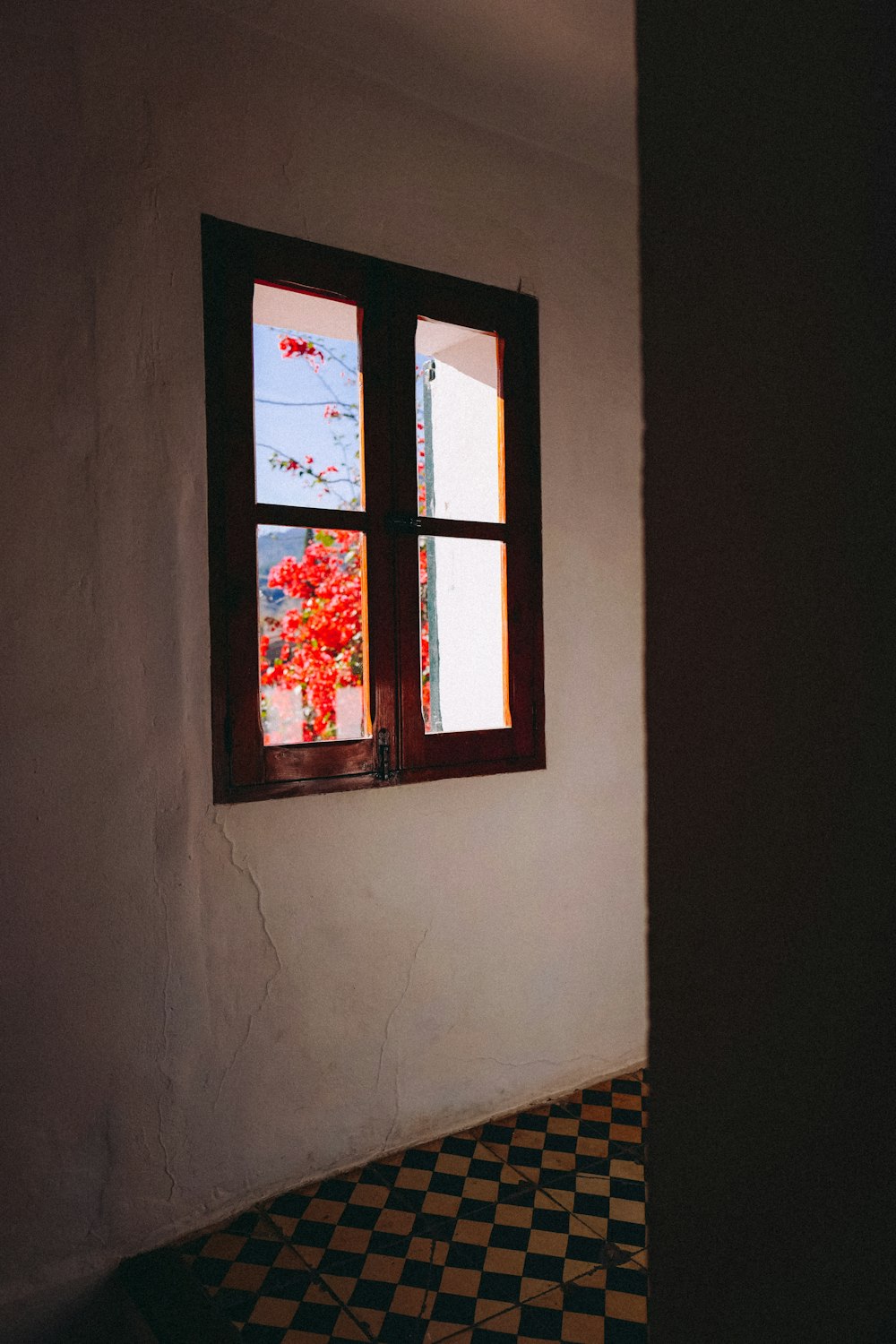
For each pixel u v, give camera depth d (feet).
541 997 10.11
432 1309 6.61
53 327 6.91
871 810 1.60
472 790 9.51
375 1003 8.73
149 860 7.37
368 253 8.73
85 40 7.04
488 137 9.68
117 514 7.22
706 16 1.96
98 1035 7.11
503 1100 9.72
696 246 1.99
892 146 1.55
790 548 1.76
